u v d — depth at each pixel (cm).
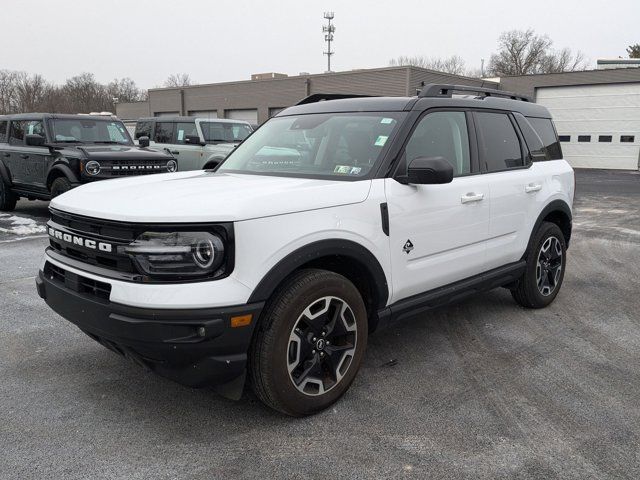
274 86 3694
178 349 265
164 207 274
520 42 6519
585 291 590
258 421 312
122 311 266
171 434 299
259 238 276
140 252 265
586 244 867
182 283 264
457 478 262
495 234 432
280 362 292
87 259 299
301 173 370
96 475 262
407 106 380
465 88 437
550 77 3150
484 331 462
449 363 396
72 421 311
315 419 315
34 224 953
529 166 478
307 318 303
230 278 270
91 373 373
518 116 483
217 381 282
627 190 1811
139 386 355
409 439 295
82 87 7381
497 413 324
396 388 355
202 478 261
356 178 341
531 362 399
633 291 592
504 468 270
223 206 273
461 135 413
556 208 507
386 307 354
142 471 265
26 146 1032
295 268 291
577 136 3116
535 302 511
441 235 377
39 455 277
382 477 262
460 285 409
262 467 270
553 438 297
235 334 272
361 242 321
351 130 382
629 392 353
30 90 6956
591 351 421
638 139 2927
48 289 318
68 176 904
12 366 384
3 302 523
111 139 1058
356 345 332
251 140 446
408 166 348
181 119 1307
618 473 267
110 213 278
